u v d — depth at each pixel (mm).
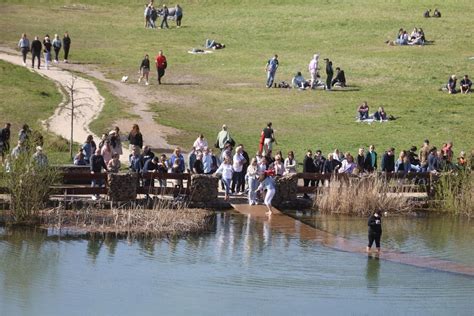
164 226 87375
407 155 104750
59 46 163875
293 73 161500
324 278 74875
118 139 99188
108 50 177000
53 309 66375
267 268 76812
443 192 101375
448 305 69562
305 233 88375
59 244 81562
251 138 123000
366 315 66562
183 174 95312
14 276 72938
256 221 92062
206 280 73375
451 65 165750
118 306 67250
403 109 139250
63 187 91250
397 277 75688
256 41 186625
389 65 165500
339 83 152750
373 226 83062
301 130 127750
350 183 99188
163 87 150375
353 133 126438
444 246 86375
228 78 158375
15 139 117188
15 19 199500
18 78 145500
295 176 99062
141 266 76312
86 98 139250
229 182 97625
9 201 90125
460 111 139500
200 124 129250
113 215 89000
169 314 65875
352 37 188000
